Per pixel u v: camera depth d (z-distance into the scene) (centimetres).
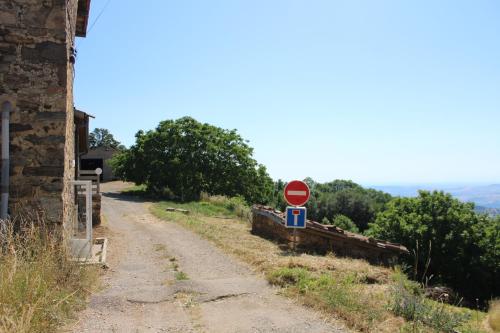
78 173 1243
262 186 3675
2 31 675
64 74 704
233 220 1723
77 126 1162
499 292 1861
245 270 755
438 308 518
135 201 2558
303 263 766
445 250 1919
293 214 923
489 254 1881
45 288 467
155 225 1450
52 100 700
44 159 697
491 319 634
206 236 1141
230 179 3391
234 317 511
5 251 530
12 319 370
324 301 547
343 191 4697
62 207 702
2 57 679
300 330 465
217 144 3409
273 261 788
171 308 545
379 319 490
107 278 685
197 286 641
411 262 1504
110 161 4112
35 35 689
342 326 477
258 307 549
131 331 459
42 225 685
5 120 671
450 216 1973
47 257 532
